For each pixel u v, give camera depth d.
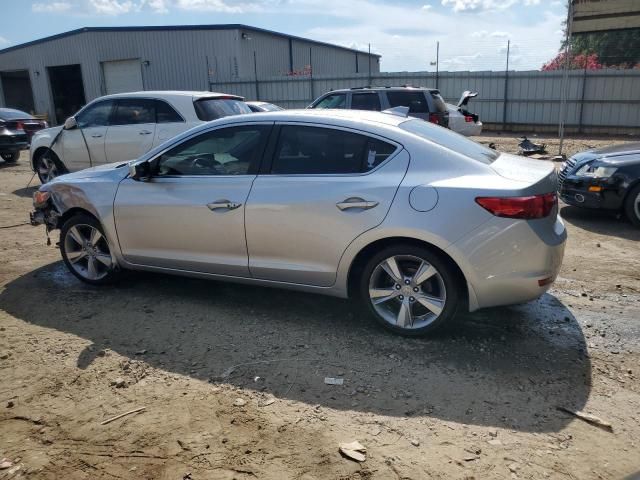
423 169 3.78
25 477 2.62
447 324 3.84
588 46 25.88
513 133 22.58
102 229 4.91
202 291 4.97
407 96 12.34
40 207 5.20
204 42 28.38
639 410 3.10
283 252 4.11
